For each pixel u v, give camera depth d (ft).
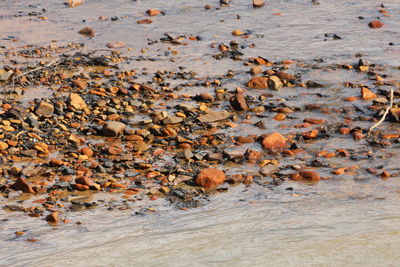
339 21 139.23
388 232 42.80
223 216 54.19
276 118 84.94
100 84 97.60
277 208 55.52
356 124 82.23
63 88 96.17
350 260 36.88
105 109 87.76
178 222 53.57
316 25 136.46
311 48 120.06
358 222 46.75
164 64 110.93
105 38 128.88
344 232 43.52
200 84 99.55
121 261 41.27
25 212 58.18
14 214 57.72
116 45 122.31
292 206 55.88
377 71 104.73
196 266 38.09
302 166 68.74
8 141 74.38
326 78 101.81
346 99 91.66
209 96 92.12
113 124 79.36
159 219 55.11
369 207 53.06
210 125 82.23
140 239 47.67
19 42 125.59
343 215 50.08
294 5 155.43
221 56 115.75
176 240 45.73
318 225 46.52
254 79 98.68
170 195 61.72
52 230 53.83
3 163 69.77
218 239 44.45
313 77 102.47
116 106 88.84
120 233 51.47
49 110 85.15
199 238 45.57
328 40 125.18
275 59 113.60
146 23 140.56
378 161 69.56
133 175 66.95
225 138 78.18
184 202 59.82
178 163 70.23
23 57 114.52
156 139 77.77
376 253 37.96
